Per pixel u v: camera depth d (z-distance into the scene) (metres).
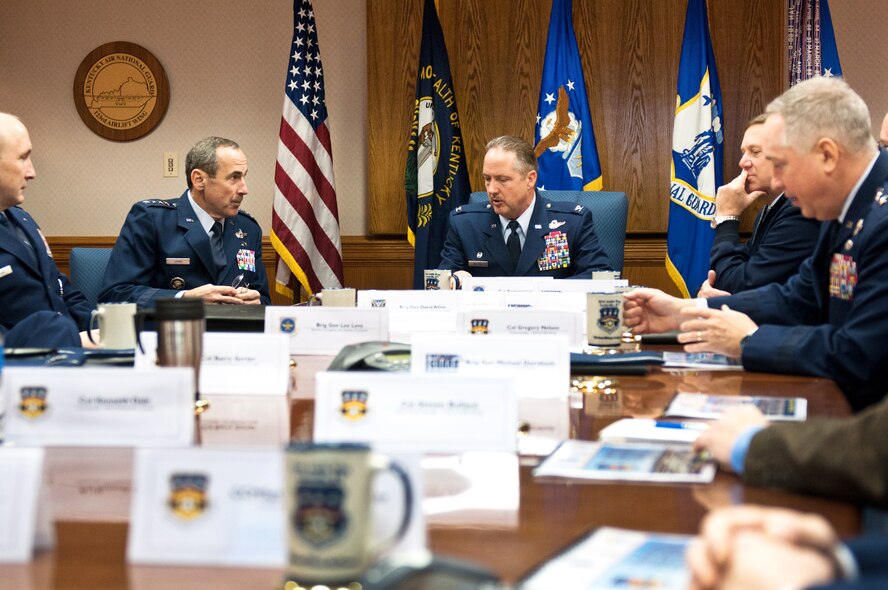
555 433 1.30
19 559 0.79
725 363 2.00
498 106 5.27
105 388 1.21
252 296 3.11
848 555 0.66
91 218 5.51
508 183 3.78
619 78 5.21
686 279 4.84
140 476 0.80
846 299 2.00
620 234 4.05
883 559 0.68
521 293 2.63
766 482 1.02
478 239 3.90
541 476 1.07
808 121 1.97
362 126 5.40
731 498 0.98
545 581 0.72
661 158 5.22
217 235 3.79
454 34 5.26
